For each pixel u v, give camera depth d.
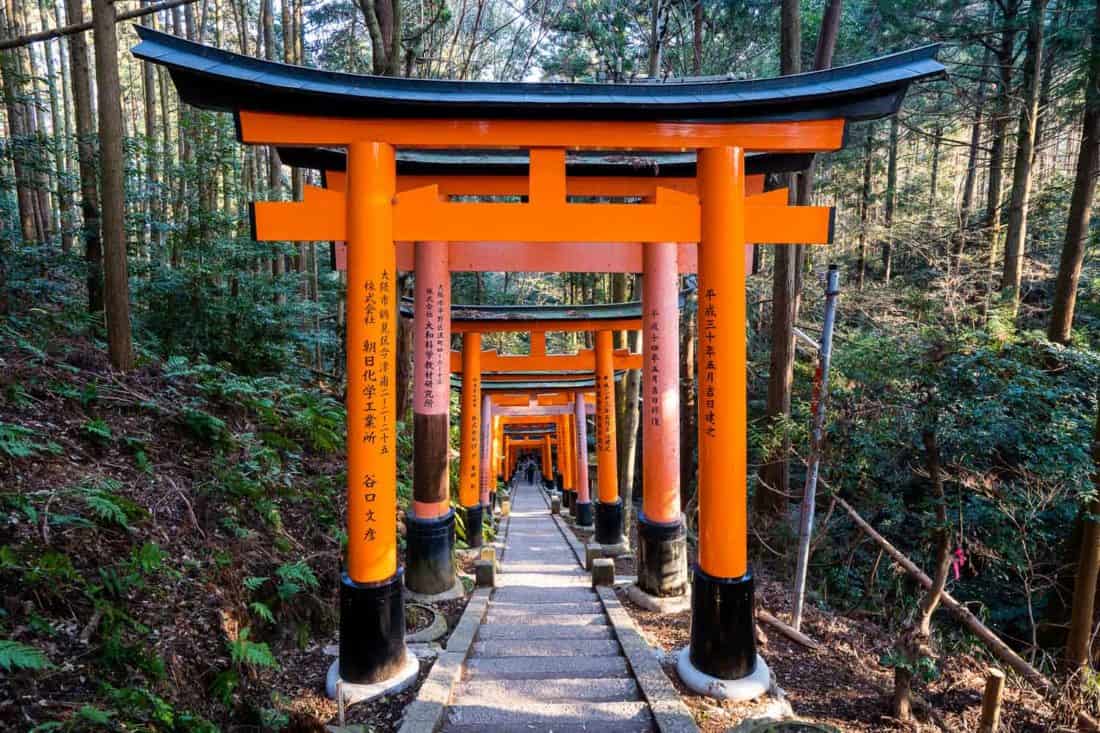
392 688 4.21
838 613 6.97
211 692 3.69
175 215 9.24
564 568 8.74
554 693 4.25
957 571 4.76
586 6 12.83
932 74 3.70
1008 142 14.46
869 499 6.40
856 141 16.58
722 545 4.30
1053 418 5.65
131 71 22.72
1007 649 5.77
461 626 5.36
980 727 4.29
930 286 12.77
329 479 6.90
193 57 3.59
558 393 16.39
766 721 3.71
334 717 3.97
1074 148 19.34
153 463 5.21
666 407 6.25
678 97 4.01
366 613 4.22
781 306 9.54
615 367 11.59
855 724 4.34
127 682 3.30
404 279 10.21
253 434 6.50
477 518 10.66
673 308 6.34
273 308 9.48
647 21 13.88
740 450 4.32
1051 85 11.55
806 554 5.47
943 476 5.34
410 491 8.81
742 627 4.27
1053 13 10.99
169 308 8.38
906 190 18.98
